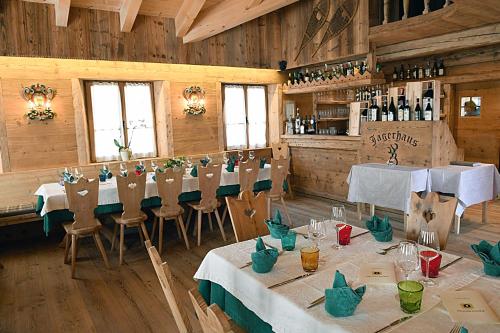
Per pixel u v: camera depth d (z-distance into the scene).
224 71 6.51
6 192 4.78
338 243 2.09
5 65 4.75
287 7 6.79
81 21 5.11
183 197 4.52
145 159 5.81
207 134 6.44
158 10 5.59
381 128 4.81
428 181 4.22
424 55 5.53
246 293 1.70
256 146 7.29
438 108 4.30
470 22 4.51
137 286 3.28
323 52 6.20
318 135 6.38
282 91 7.19
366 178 4.55
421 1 5.46
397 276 1.65
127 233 4.80
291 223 4.98
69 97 5.20
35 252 4.27
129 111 5.89
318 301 1.45
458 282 1.58
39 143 5.03
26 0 4.72
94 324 2.69
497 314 1.31
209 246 4.28
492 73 5.10
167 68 5.93
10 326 2.69
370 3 5.48
